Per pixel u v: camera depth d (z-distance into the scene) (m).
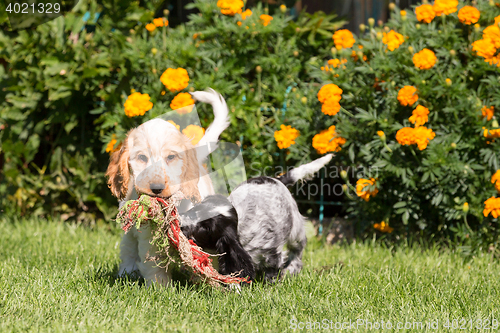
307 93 5.94
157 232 3.22
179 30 6.62
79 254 5.02
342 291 3.84
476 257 5.16
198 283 3.95
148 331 2.98
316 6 8.73
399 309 3.46
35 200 6.80
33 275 4.10
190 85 6.00
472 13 5.31
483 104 5.29
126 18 6.54
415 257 5.23
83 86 6.48
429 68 5.21
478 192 5.28
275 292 3.79
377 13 8.34
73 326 2.99
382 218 5.75
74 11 6.54
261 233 4.05
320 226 6.28
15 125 6.69
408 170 5.21
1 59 7.41
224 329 3.05
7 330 2.89
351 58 5.76
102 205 6.40
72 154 6.67
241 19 6.28
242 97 6.00
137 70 6.21
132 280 4.09
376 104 5.51
